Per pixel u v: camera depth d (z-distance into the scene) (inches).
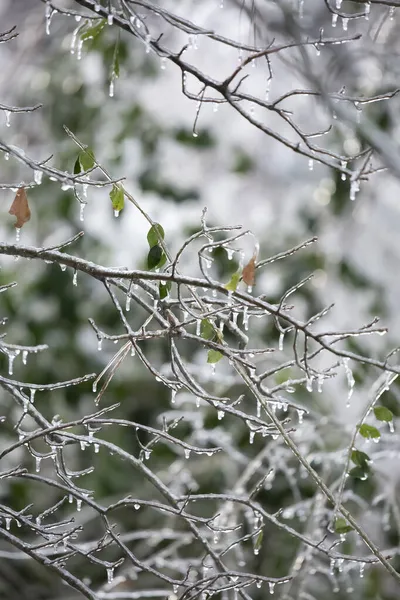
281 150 343.3
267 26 171.0
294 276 293.3
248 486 263.1
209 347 131.4
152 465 283.1
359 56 225.9
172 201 302.8
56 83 310.7
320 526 203.2
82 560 271.6
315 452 244.8
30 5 325.7
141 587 262.1
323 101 163.3
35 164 121.2
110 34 284.8
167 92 334.0
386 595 246.7
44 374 281.7
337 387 289.7
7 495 271.4
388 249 329.4
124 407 292.0
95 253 294.5
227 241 127.1
